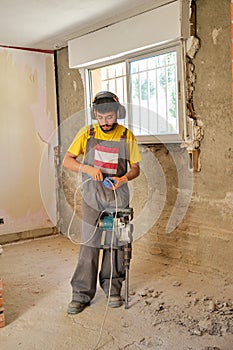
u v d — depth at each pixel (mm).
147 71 3576
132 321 2527
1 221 2994
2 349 2248
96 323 2516
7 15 3350
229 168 3039
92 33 3848
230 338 2291
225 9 2930
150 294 2920
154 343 2258
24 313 2691
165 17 3127
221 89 3021
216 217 3184
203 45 3105
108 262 2766
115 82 3959
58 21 3531
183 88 3215
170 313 2619
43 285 3191
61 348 2242
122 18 3475
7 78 4359
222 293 2912
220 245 3174
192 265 3422
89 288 2699
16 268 3633
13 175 4457
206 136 3176
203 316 2564
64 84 4605
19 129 4469
